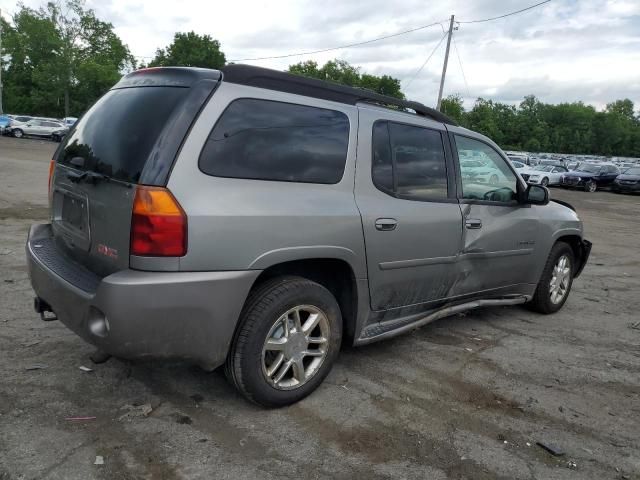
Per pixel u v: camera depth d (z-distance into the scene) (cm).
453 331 493
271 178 304
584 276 789
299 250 309
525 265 502
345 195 340
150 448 277
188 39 6619
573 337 498
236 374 305
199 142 278
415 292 397
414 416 330
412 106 410
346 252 334
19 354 373
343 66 7531
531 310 570
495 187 466
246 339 300
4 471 251
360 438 301
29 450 268
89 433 287
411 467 278
